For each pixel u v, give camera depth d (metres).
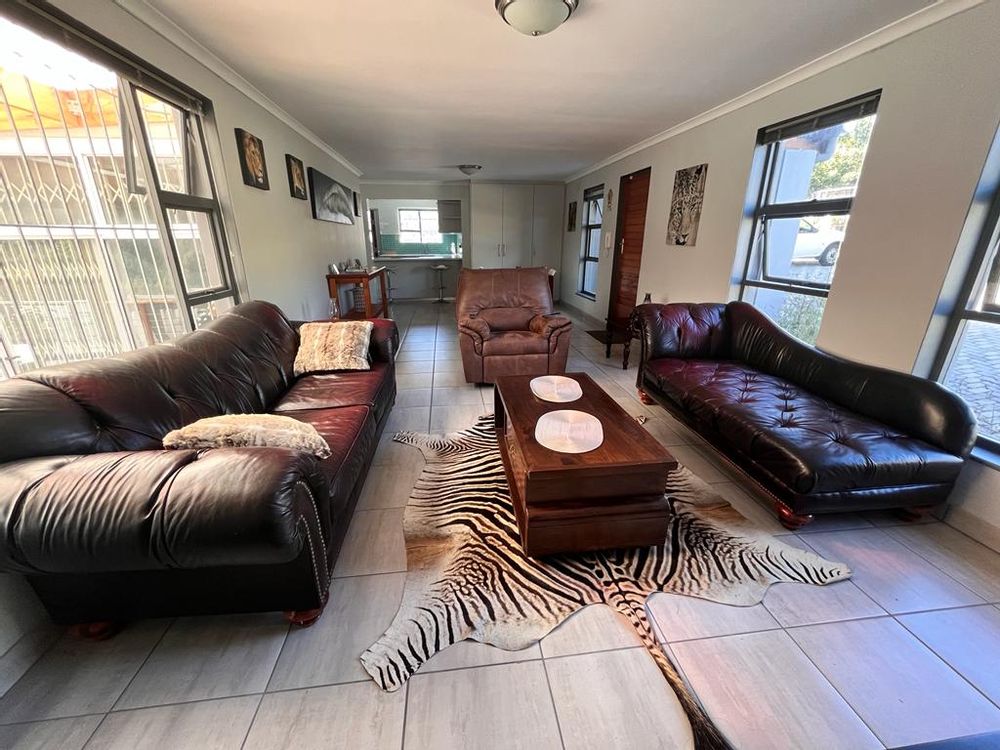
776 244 2.92
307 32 2.08
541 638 1.32
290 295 3.61
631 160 4.83
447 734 1.06
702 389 2.39
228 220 2.64
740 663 1.24
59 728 1.06
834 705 1.13
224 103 2.56
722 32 2.05
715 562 1.63
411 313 7.02
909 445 1.74
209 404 1.73
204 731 1.06
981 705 1.13
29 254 1.74
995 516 1.70
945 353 1.95
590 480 1.55
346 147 4.84
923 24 1.84
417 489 2.09
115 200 2.00
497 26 2.00
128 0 1.76
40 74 1.69
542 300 4.05
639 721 1.08
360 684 1.18
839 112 2.33
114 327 2.06
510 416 1.91
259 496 1.00
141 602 1.23
